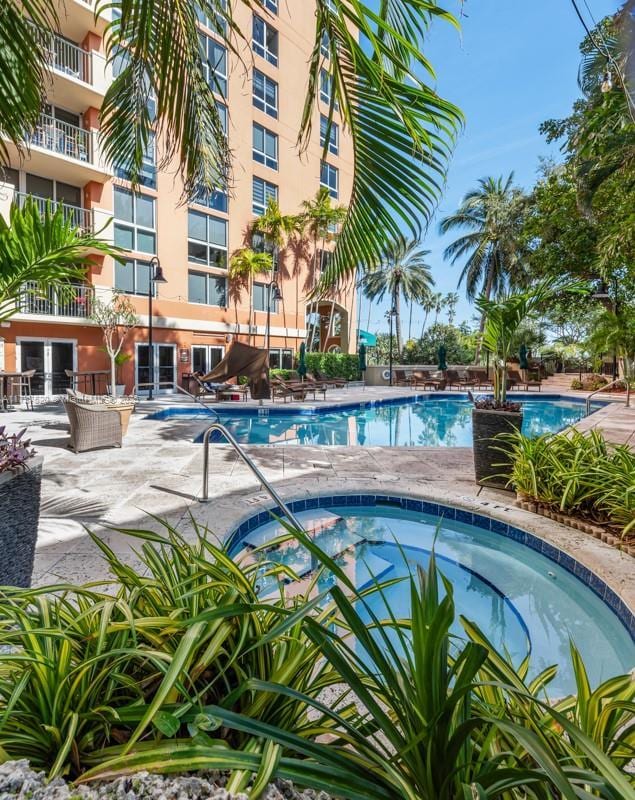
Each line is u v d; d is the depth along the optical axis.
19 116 1.85
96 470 5.48
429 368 24.69
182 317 17.08
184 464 5.85
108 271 14.67
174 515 3.90
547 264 16.03
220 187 2.66
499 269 28.72
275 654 1.26
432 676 0.91
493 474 4.86
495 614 3.03
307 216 20.23
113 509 4.04
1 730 0.95
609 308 16.83
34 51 1.75
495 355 5.23
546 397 16.97
